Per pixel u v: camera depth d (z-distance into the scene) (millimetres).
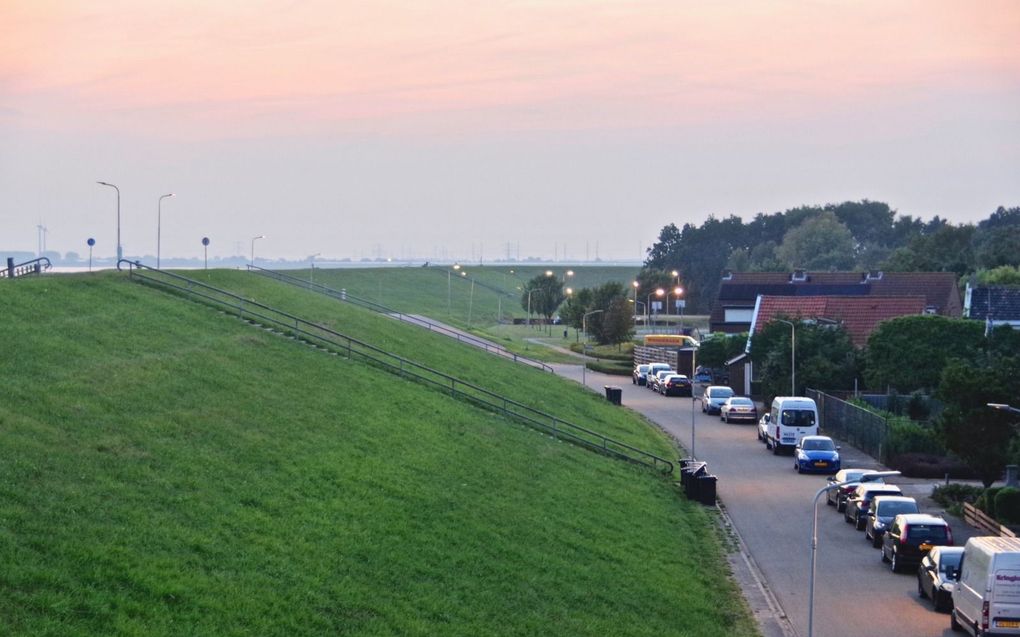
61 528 24031
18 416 30750
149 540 25016
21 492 25297
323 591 25641
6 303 44344
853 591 33812
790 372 77375
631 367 111625
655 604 31078
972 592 27812
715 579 34969
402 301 192250
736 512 46094
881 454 58781
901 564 35844
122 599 21703
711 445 65438
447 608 26875
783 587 34312
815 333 78312
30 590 20891
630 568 34031
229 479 31188
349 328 68938
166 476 29734
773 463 58781
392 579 27766
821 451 55625
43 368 36406
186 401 37688
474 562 30688
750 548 39562
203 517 27641
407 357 65312
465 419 49625
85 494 26531
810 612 27391
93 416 32906
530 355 117375
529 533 35000
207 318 53062
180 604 22516
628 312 127188
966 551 28938
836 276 124375
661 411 81688
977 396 45625
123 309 49719
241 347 48781
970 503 46094
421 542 31062
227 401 39344
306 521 29922
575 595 30250
